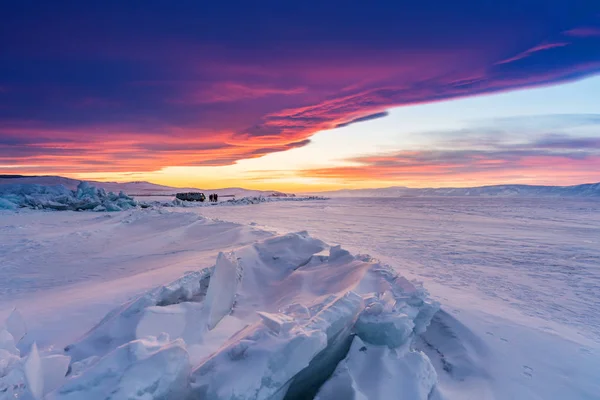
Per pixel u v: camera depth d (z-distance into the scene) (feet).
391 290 14.53
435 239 57.93
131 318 11.68
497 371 12.59
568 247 50.42
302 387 9.82
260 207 173.47
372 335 10.98
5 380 7.59
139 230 56.65
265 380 7.44
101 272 29.71
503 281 30.14
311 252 22.99
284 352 7.73
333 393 9.00
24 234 52.42
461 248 48.49
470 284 28.63
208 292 12.78
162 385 6.66
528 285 29.04
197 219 59.88
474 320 17.06
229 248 35.60
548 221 98.78
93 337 11.05
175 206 153.38
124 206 117.39
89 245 44.14
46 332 13.73
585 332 18.34
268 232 42.93
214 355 8.34
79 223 67.87
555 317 20.94
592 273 34.12
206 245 39.11
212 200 223.71
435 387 10.68
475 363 13.14
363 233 65.26
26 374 7.05
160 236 47.80
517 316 19.36
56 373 8.11
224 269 14.12
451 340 14.97
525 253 45.06
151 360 6.80
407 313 12.39
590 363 13.61
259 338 8.31
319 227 75.05
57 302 18.08
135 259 35.01
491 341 14.88
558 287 28.73
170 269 24.57
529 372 12.69
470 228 77.15
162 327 11.05
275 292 17.90
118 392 6.19
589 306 23.68
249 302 16.07
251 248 23.38
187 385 7.38
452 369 13.01
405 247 48.78
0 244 43.73
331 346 10.07
